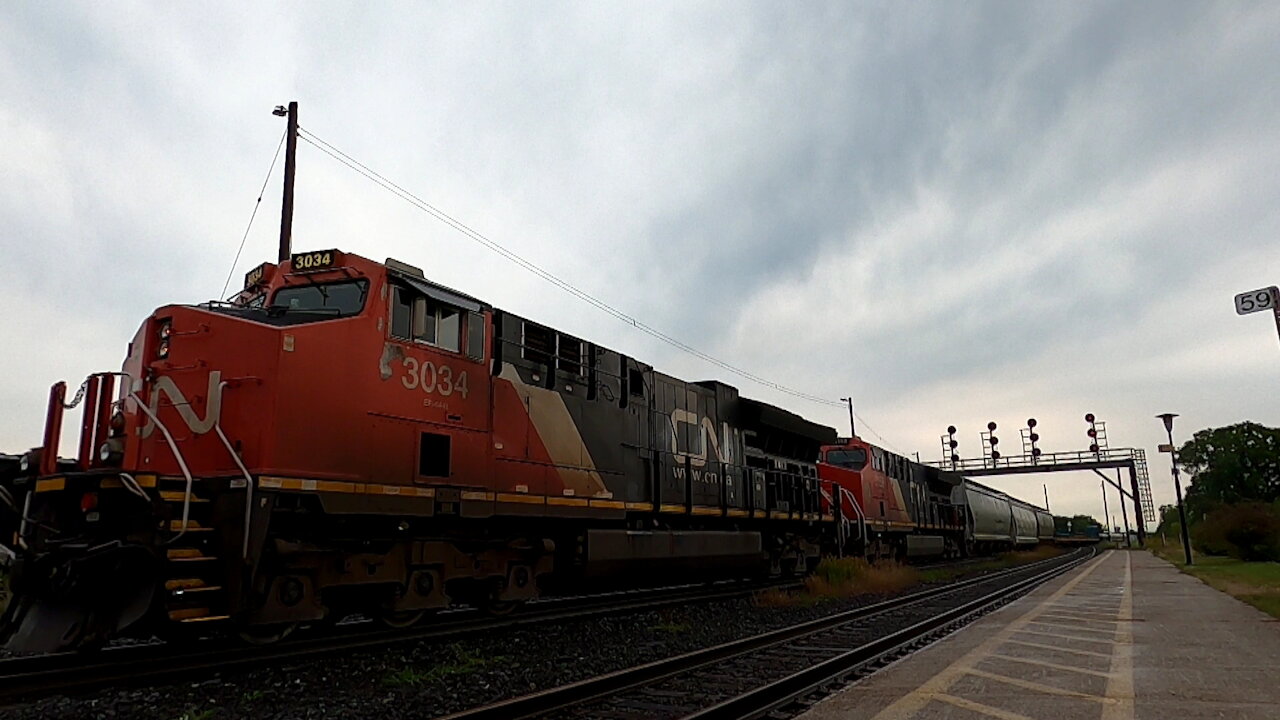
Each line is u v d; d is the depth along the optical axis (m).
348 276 9.95
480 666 8.70
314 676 7.84
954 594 19.05
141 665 7.79
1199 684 7.77
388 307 10.06
